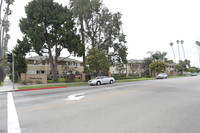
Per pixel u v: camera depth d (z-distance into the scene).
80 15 28.72
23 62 25.05
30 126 4.61
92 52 23.27
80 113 5.98
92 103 7.84
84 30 30.17
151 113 5.88
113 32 29.42
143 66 47.22
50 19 24.31
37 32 22.33
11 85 20.41
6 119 5.36
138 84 19.64
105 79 21.33
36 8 23.98
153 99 8.81
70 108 6.81
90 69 22.91
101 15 29.88
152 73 52.25
